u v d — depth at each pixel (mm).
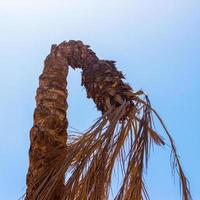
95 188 4145
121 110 4344
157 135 4512
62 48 5105
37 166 4406
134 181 4359
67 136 4699
